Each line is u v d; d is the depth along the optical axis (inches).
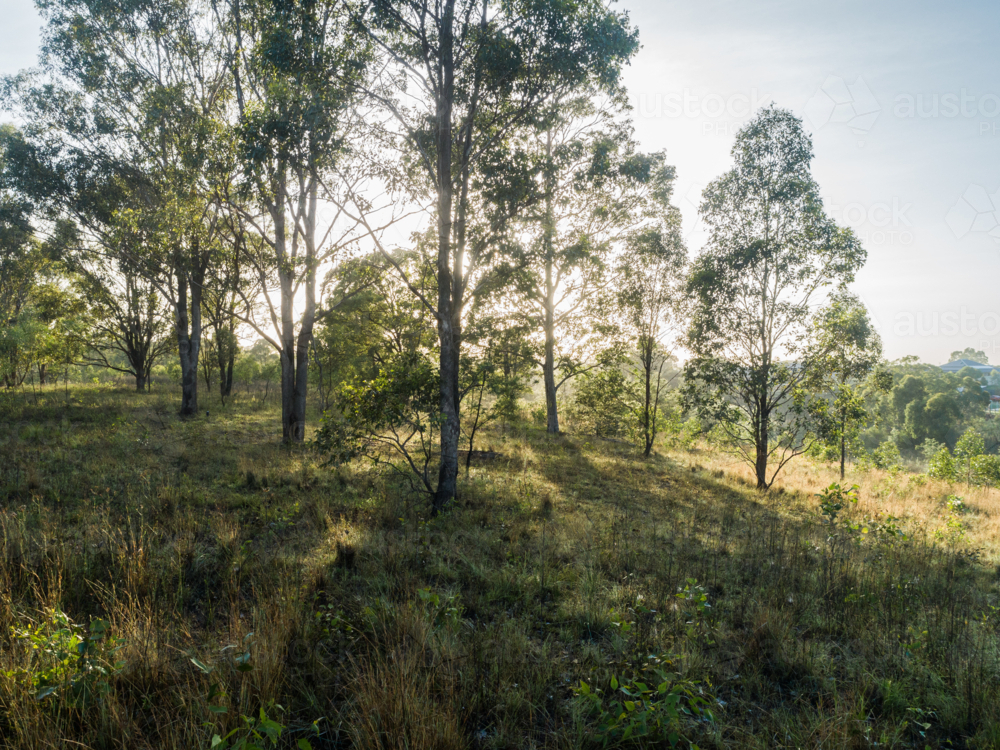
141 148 698.8
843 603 222.4
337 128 363.3
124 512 274.1
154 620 161.8
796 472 847.1
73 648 125.6
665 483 584.7
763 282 597.0
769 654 178.1
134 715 125.2
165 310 1039.6
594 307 908.6
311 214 614.2
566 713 139.9
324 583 209.8
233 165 460.4
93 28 660.1
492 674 152.1
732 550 308.0
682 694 145.6
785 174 578.2
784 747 129.2
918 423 2242.9
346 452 353.1
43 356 925.2
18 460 382.0
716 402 638.5
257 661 137.3
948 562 307.6
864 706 146.2
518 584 222.4
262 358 1873.8
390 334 963.3
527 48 359.3
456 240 395.2
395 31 372.8
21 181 683.4
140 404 823.7
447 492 363.6
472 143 400.8
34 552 207.6
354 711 128.5
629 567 263.4
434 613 172.9
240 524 279.9
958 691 155.1
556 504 404.8
